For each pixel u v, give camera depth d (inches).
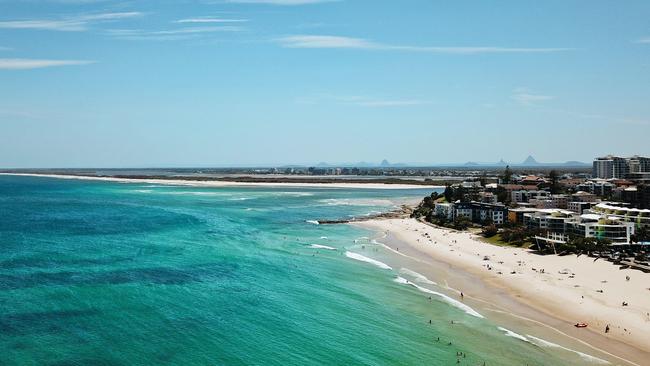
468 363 2351.1
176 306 3029.0
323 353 2426.2
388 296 3356.3
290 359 2352.4
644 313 3004.4
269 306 3078.2
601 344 2586.1
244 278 3725.4
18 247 4697.3
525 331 2763.3
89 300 3073.3
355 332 2694.4
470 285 3688.5
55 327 2620.6
